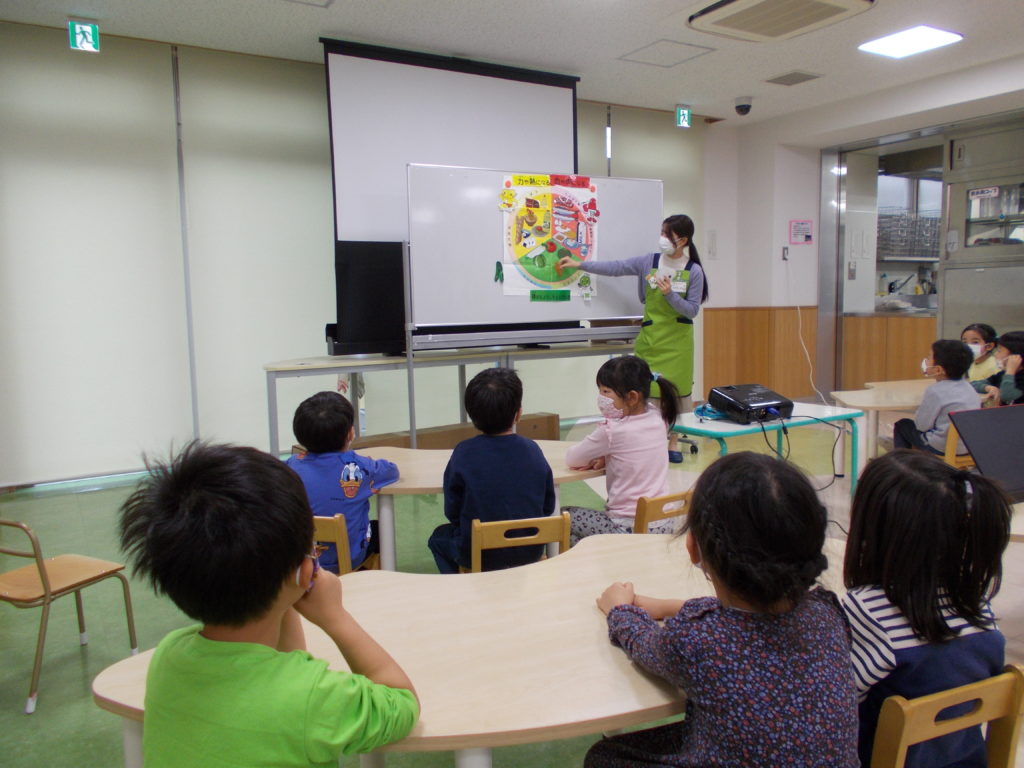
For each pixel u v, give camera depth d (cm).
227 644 81
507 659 112
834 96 565
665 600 128
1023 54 469
